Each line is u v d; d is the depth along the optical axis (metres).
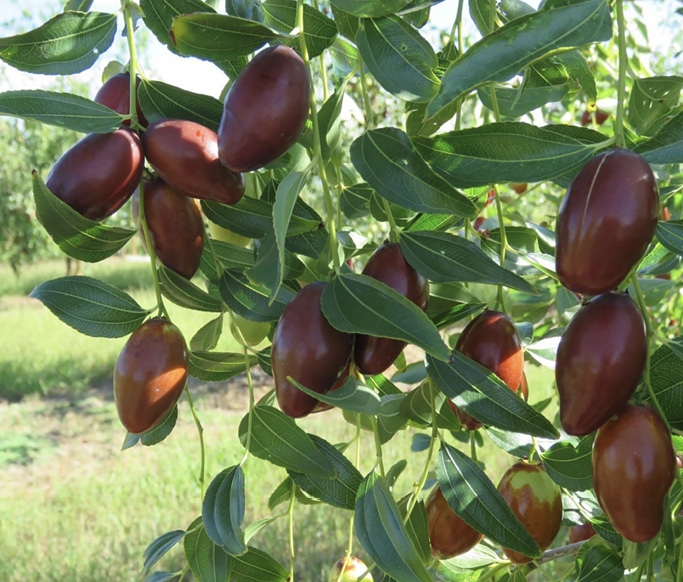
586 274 0.34
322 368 0.36
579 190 0.34
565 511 0.52
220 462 2.50
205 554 0.45
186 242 0.41
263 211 0.42
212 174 0.39
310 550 1.87
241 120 0.37
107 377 3.89
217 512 0.41
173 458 2.57
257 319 0.42
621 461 0.36
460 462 0.43
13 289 7.57
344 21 0.40
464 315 0.45
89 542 2.02
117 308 0.41
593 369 0.35
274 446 0.42
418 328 0.35
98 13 0.40
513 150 0.37
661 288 0.62
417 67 0.38
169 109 0.41
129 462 2.59
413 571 0.38
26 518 2.17
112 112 0.38
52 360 4.21
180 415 3.06
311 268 0.44
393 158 0.38
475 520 0.42
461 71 0.34
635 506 0.36
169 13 0.41
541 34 0.34
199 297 0.43
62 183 0.38
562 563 0.63
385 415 0.49
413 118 0.45
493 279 0.38
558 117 1.04
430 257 0.39
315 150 0.38
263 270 0.37
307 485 0.44
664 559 0.46
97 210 0.38
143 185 0.41
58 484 2.41
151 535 2.05
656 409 0.37
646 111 0.49
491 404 0.40
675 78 0.48
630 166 0.34
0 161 5.90
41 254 6.39
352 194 0.51
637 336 0.35
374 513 0.40
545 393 2.80
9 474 2.54
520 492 0.48
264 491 2.26
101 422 3.12
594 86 0.49
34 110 0.37
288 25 0.41
